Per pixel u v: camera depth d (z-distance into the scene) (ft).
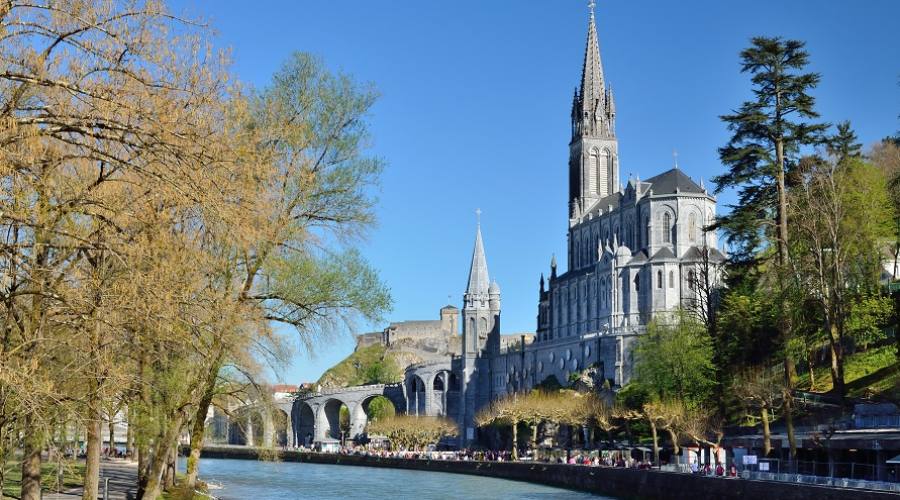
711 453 310.65
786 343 286.46
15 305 106.11
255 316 146.20
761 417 303.68
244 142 109.40
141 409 157.89
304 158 156.97
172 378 155.74
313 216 161.38
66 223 105.09
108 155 87.92
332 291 162.50
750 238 299.79
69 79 92.02
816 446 244.83
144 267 100.37
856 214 319.88
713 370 353.51
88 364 109.09
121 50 91.97
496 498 338.75
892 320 325.62
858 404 267.80
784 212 295.69
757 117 292.20
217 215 94.32
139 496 203.92
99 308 98.07
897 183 353.31
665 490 279.90
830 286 308.19
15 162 86.63
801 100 295.69
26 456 136.46
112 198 98.58
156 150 89.25
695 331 386.11
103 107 87.10
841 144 346.74
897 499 170.60
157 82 93.25
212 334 135.13
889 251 370.73
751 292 341.62
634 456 419.95
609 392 561.43
